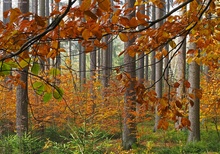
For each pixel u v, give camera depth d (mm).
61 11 1552
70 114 10766
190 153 10039
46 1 18594
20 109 9375
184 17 2385
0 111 11570
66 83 9492
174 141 12141
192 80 10094
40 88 1658
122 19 1754
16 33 1510
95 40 1947
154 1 2277
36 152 8641
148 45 2498
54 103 10812
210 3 2211
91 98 10164
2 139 10055
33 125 11562
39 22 1427
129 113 10250
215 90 9172
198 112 10883
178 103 2445
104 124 10672
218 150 10180
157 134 13188
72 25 1606
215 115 11461
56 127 13023
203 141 10977
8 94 11086
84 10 1242
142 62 15422
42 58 1751
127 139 10703
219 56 2889
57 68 1770
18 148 8289
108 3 1194
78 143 6164
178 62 12234
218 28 2506
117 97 10578
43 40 1662
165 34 2342
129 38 2461
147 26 1945
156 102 2479
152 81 19422
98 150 6402
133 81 2475
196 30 2541
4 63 1568
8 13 1404
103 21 1802
